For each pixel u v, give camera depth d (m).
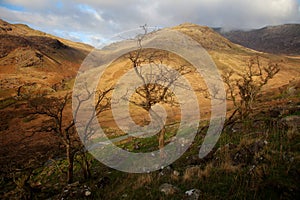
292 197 6.32
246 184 7.41
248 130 14.64
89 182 12.73
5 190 18.70
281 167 7.63
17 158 28.69
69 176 14.99
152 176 10.91
